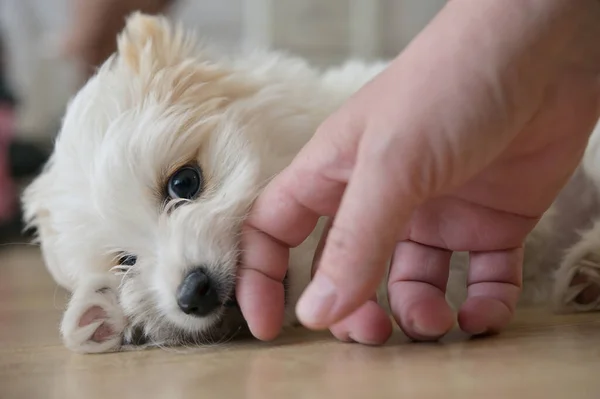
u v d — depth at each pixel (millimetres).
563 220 517
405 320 379
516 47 304
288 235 381
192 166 473
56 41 1359
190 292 435
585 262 439
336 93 562
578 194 521
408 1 1596
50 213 523
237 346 413
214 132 476
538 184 354
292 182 359
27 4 1589
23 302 639
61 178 491
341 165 333
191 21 1579
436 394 294
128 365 383
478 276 395
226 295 440
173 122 470
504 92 305
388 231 308
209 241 446
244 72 542
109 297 451
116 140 466
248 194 451
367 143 309
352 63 714
